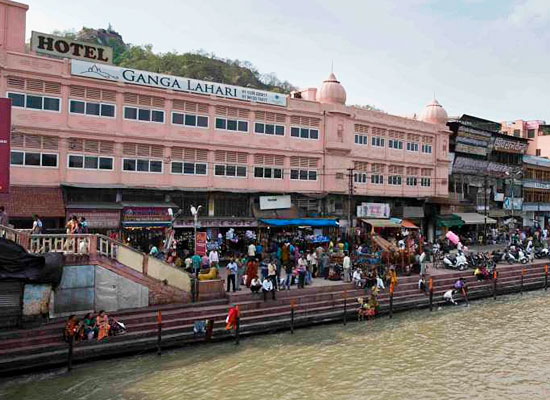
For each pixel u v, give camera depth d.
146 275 18.80
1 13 22.73
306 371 15.77
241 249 29.22
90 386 14.00
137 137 25.77
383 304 23.22
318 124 33.03
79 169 24.36
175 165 27.17
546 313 24.61
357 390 14.45
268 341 18.56
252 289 20.61
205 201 28.31
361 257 26.47
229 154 29.08
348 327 20.91
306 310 20.73
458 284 26.20
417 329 21.03
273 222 29.06
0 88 22.19
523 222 51.94
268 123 30.72
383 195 36.91
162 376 14.90
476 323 22.39
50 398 13.16
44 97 23.41
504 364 17.00
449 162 42.44
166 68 71.69
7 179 16.41
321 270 25.91
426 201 40.00
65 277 17.17
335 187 33.59
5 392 13.45
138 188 25.72
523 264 33.88
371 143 36.22
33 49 23.97
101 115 24.92
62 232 22.02
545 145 58.66
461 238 41.12
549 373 16.22
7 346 14.93
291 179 31.72
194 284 19.67
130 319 17.30
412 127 39.06
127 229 25.08
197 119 27.89
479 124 48.62
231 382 14.67
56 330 16.00
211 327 17.70
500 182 48.34
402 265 26.86
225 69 78.12
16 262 15.92
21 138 22.84
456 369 16.42
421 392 14.45
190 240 27.41
